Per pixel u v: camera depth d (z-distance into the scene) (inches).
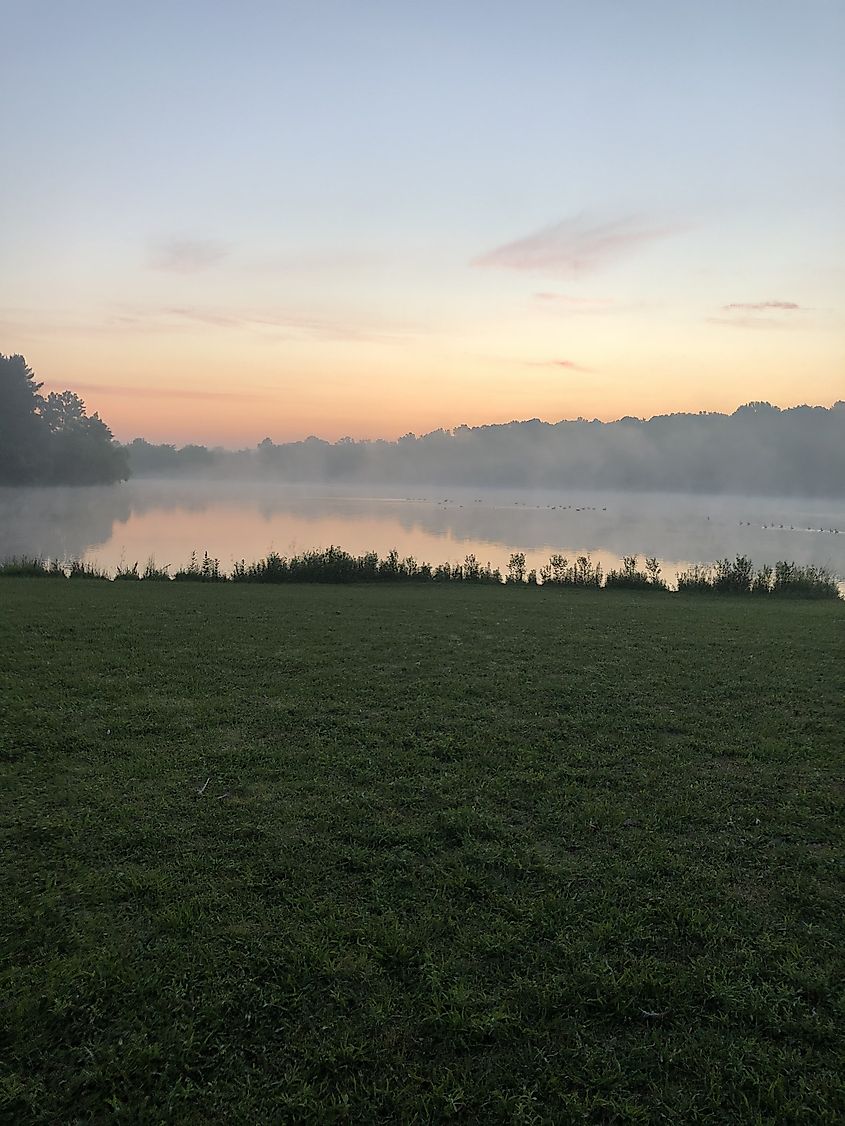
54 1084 96.8
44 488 3191.4
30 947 122.1
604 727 240.1
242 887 139.9
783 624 471.2
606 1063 101.0
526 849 156.6
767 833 166.7
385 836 161.0
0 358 2955.2
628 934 127.3
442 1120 92.9
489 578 796.6
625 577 773.9
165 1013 108.3
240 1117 92.4
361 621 449.1
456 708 257.0
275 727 233.5
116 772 193.9
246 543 1386.6
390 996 112.3
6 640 352.2
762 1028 107.5
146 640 363.6
